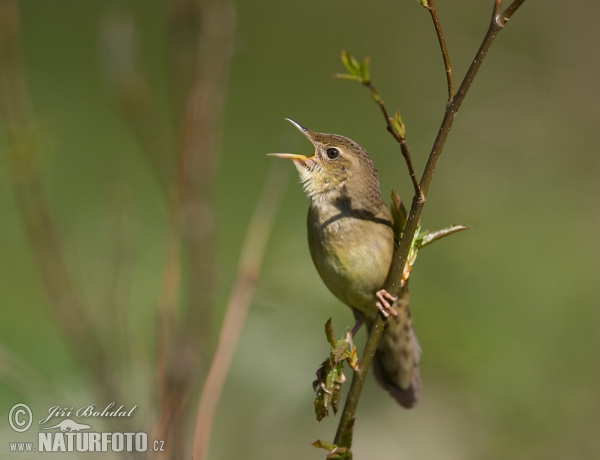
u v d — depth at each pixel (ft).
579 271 40.14
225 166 48.42
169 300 20.97
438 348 36.06
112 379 22.43
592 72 47.06
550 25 48.49
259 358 30.32
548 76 47.34
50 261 23.38
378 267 22.80
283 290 26.35
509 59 48.06
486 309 38.52
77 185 44.57
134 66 25.75
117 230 24.73
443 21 50.96
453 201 43.11
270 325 30.66
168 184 25.12
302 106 52.13
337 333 31.22
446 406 34.71
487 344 36.86
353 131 49.88
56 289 23.18
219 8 24.20
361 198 23.09
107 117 49.73
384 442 33.01
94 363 22.49
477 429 34.19
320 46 54.75
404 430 33.47
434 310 37.17
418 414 34.09
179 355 21.07
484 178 44.19
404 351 23.91
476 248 41.01
